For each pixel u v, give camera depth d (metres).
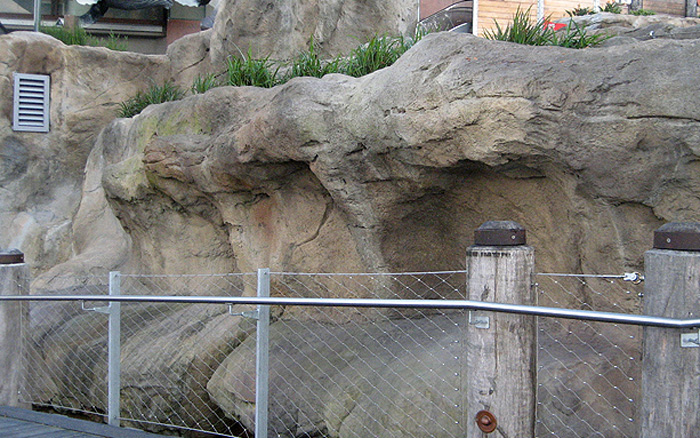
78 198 9.40
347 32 7.78
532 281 2.63
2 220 8.95
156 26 12.90
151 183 6.59
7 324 4.54
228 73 7.00
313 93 4.69
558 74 3.56
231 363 5.27
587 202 3.72
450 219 4.73
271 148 4.92
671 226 2.40
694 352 2.30
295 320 5.53
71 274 7.87
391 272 4.94
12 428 3.97
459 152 3.90
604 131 3.44
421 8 9.95
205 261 6.77
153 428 5.70
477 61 3.84
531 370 2.60
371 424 4.01
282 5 7.79
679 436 2.31
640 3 9.31
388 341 4.68
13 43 9.07
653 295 2.37
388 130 4.14
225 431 5.63
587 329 3.96
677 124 3.29
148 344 5.98
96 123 9.58
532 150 3.64
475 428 2.66
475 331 2.65
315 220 5.31
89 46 9.86
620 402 3.43
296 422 4.55
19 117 9.15
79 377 6.18
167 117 6.72
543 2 9.00
